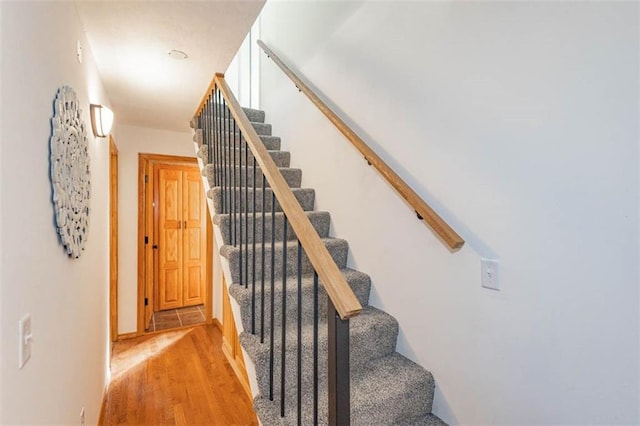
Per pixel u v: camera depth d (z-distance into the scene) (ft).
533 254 3.87
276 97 10.81
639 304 3.07
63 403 4.26
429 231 5.25
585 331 3.44
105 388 8.20
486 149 4.37
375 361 5.58
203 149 8.54
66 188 4.22
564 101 3.57
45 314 3.54
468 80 4.59
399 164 5.82
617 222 3.19
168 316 14.48
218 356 10.42
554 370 3.70
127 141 11.89
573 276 3.52
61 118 4.05
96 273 6.84
